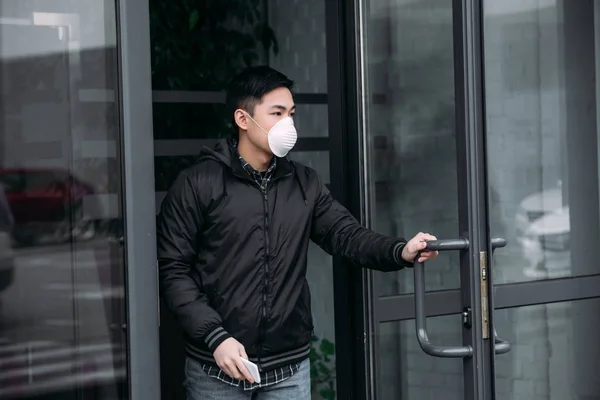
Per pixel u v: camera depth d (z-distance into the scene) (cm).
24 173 441
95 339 457
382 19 571
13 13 436
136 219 463
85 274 454
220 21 836
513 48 625
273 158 523
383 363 580
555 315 644
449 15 529
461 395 542
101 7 452
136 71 461
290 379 526
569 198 645
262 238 509
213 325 485
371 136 577
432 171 555
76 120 450
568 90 642
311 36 773
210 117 836
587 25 647
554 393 644
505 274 627
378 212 580
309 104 736
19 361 442
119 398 462
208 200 503
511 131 626
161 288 499
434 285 562
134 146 461
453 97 532
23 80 438
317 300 761
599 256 655
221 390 511
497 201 623
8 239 438
